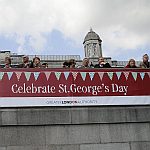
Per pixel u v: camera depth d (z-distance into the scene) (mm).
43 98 13211
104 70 13852
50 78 13422
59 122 13078
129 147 13328
